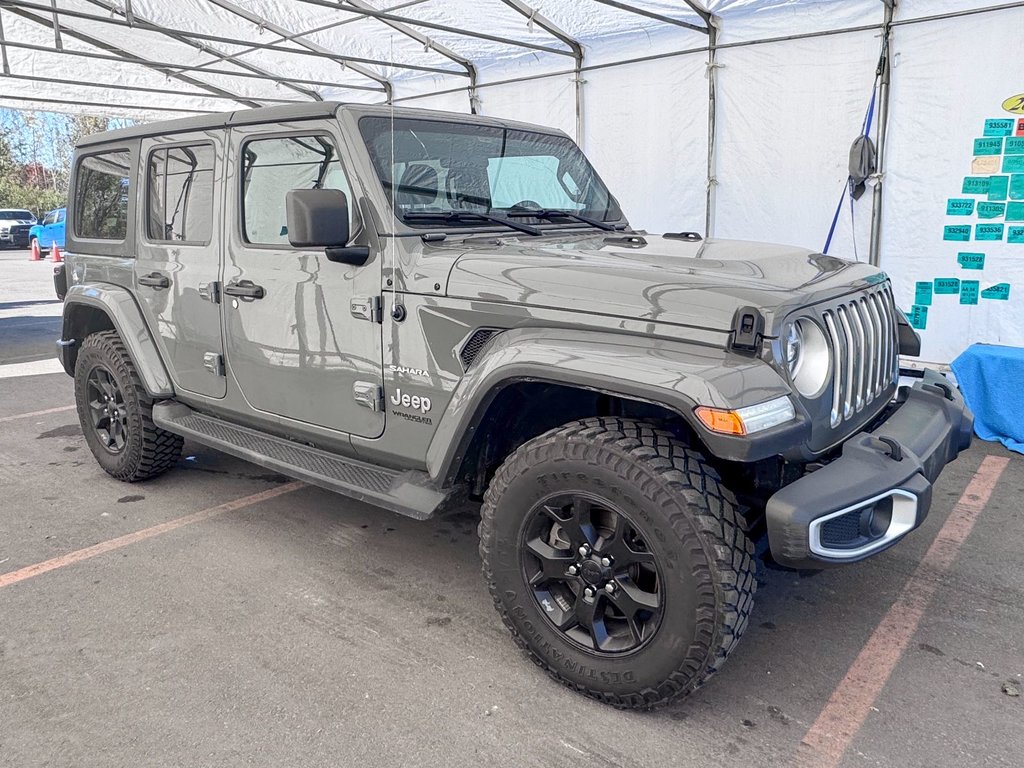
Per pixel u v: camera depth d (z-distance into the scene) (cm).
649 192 795
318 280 308
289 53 966
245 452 346
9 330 1036
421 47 899
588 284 245
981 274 611
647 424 235
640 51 773
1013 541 365
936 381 319
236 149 340
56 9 699
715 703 247
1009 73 571
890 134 632
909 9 603
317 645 279
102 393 445
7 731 232
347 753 223
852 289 268
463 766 218
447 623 294
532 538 250
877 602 312
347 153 296
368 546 363
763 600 314
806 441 220
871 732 233
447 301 270
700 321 224
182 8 835
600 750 224
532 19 746
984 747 226
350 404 307
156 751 224
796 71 673
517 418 281
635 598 229
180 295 375
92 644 279
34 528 383
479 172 332
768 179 709
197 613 301
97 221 438
